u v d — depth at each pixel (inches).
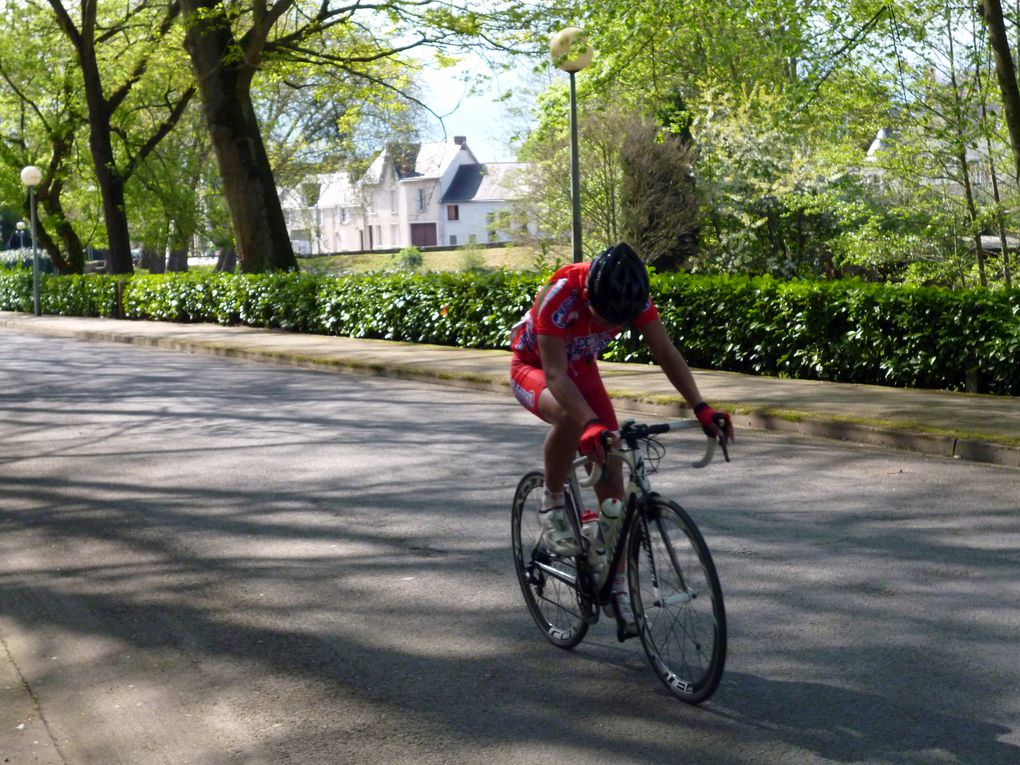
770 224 1138.7
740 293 558.6
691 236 1201.4
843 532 268.8
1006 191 818.8
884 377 506.3
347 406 519.8
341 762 150.8
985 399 446.0
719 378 537.0
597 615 184.9
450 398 538.3
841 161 858.1
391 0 989.2
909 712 161.2
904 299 486.9
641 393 481.1
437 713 166.9
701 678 161.8
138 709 171.5
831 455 368.8
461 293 743.1
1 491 346.3
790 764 145.2
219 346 819.4
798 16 747.4
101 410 530.6
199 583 241.1
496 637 201.2
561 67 674.2
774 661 183.8
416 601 223.9
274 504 318.0
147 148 1481.3
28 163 1552.7
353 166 2534.5
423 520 293.7
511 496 319.9
